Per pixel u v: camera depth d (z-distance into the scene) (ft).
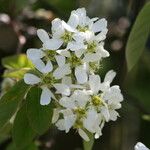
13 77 0.73
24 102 0.65
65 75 0.64
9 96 0.64
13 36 1.03
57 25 0.65
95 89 0.65
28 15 1.05
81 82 0.64
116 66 1.02
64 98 0.64
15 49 1.03
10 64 0.80
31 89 0.64
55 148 1.03
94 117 0.64
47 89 0.64
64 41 0.64
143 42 0.77
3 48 1.03
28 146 0.80
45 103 0.64
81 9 0.67
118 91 0.66
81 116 0.65
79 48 0.63
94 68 0.66
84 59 0.65
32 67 0.72
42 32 0.65
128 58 0.77
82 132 0.66
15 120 0.66
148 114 1.06
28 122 0.66
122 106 1.06
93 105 0.65
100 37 0.66
